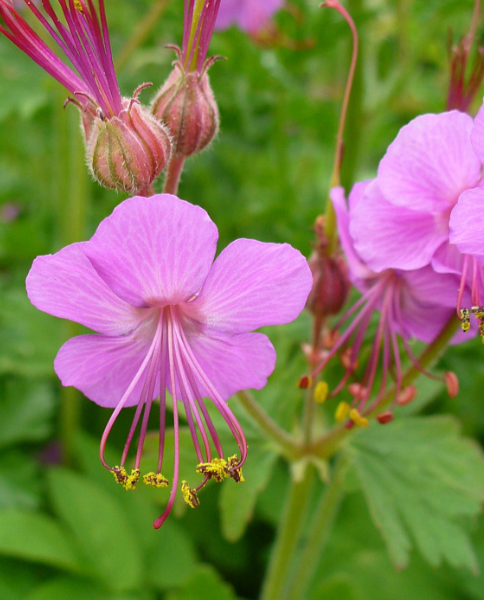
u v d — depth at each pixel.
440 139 0.07
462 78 0.08
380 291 0.08
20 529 0.13
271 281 0.06
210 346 0.07
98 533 0.13
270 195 0.17
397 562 0.09
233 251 0.06
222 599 0.12
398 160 0.07
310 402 0.09
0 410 0.15
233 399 0.10
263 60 0.16
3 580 0.13
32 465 0.15
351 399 0.11
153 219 0.06
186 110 0.07
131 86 0.18
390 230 0.07
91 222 0.18
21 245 0.18
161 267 0.06
